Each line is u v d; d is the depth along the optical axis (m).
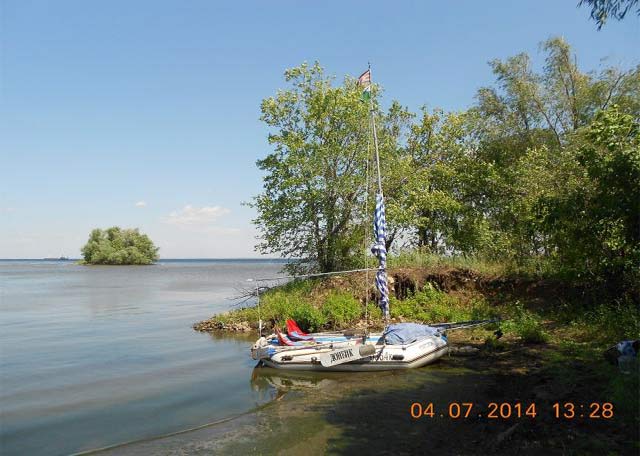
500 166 23.92
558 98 25.06
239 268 117.69
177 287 46.19
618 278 14.61
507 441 6.65
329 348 12.62
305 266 22.64
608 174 11.57
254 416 8.95
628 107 22.47
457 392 9.52
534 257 19.22
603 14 8.86
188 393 10.70
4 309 27.97
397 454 6.72
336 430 7.90
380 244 13.84
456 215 24.52
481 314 16.39
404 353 11.62
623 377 8.04
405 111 26.52
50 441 8.02
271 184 22.02
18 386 11.44
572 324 13.98
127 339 17.72
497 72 26.36
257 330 18.67
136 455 7.33
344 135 21.64
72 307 28.97
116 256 109.12
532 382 9.55
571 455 5.99
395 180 22.83
